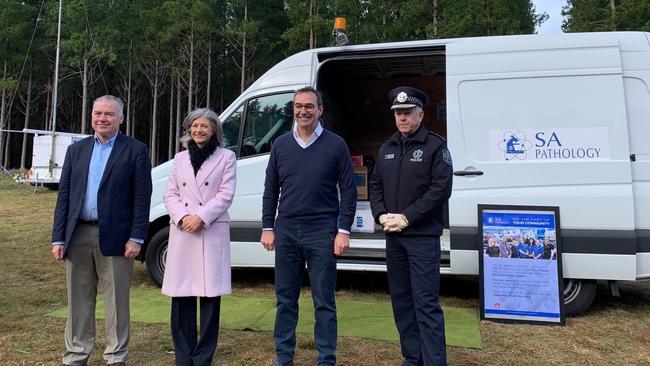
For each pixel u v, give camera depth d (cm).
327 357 323
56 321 439
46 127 3469
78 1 2817
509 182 462
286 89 536
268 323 436
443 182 303
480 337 407
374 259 502
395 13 2369
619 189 439
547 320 438
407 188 312
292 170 332
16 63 3162
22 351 370
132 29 3044
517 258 450
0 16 2992
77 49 2811
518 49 473
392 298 330
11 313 463
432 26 1980
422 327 307
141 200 339
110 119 336
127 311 341
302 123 328
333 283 333
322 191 329
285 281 338
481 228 459
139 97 3616
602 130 447
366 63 635
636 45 457
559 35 469
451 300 525
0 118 3341
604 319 461
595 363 359
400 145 323
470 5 1847
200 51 3005
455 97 480
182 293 326
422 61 623
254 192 525
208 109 346
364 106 755
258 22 2686
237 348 381
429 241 309
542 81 463
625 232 436
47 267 653
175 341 335
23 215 1155
